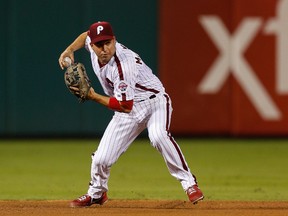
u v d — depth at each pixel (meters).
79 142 60.47
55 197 36.22
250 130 61.19
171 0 60.09
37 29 59.28
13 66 59.44
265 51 60.41
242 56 60.41
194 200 28.58
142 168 48.25
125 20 59.72
